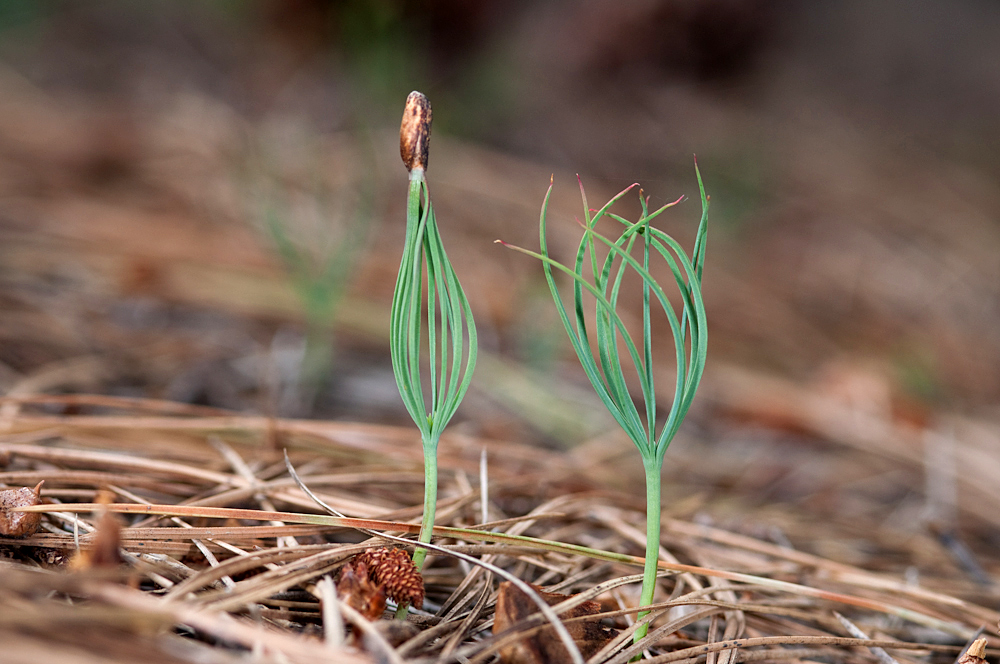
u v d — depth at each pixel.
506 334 0.62
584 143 1.00
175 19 1.07
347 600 0.32
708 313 0.73
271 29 1.00
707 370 0.63
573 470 0.45
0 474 0.35
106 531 0.31
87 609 0.30
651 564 0.32
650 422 0.32
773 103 1.26
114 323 0.52
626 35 1.12
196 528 0.33
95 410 0.41
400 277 0.32
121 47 1.00
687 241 0.84
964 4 1.76
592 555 0.34
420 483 0.39
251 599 0.31
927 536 0.43
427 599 0.34
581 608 0.33
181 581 0.32
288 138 0.83
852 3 1.65
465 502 0.37
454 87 0.97
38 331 0.47
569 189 0.88
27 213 0.62
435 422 0.33
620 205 0.88
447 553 0.32
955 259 0.94
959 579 0.40
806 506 0.47
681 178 0.96
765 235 0.93
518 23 1.11
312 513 0.36
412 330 0.32
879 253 0.92
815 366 0.69
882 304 0.83
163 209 0.69
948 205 1.07
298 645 0.30
